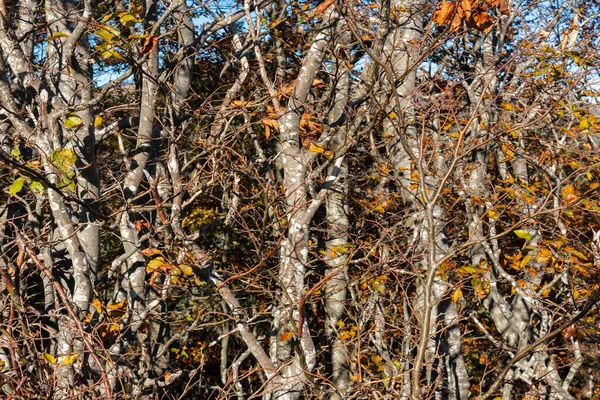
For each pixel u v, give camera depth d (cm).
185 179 780
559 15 891
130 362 680
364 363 859
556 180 823
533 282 895
